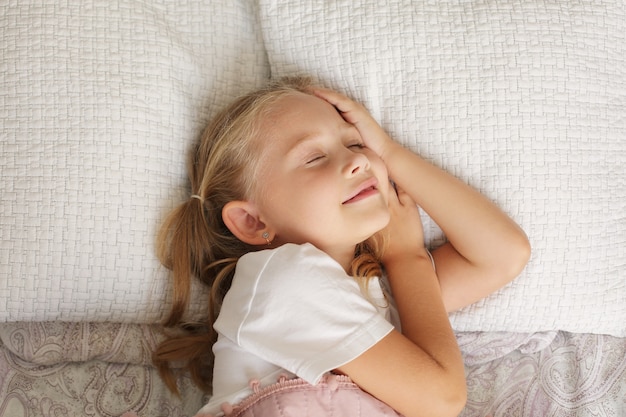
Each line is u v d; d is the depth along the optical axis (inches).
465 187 45.6
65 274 44.4
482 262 45.3
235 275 42.9
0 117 45.1
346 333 39.7
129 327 46.9
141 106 46.3
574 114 47.5
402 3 48.2
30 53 45.7
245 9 51.4
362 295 42.6
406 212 47.2
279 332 39.9
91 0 47.1
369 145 46.5
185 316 47.3
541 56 47.5
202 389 46.4
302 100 44.6
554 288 47.1
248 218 45.9
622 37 49.2
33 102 45.1
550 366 48.0
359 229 42.3
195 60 49.1
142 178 45.9
